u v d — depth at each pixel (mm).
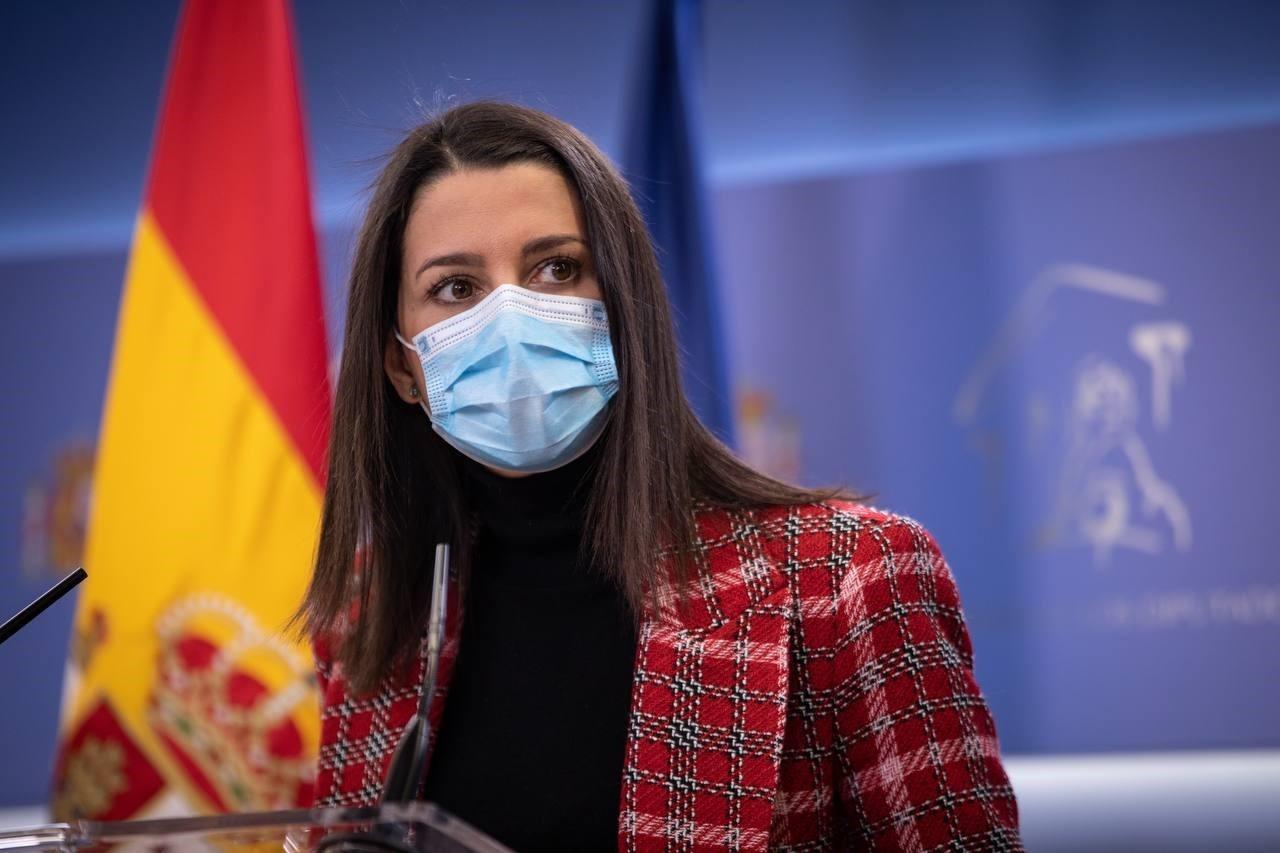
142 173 9828
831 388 8891
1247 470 8359
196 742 4902
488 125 3121
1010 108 9305
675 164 6227
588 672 3062
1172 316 8523
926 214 8898
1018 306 8727
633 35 9266
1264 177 8484
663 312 3059
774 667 2895
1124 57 9219
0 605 9297
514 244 3021
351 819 2059
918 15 9430
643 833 2826
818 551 3010
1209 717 8297
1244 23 9086
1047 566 8539
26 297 9547
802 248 9016
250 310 5121
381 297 3182
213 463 5039
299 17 9180
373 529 3207
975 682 2980
